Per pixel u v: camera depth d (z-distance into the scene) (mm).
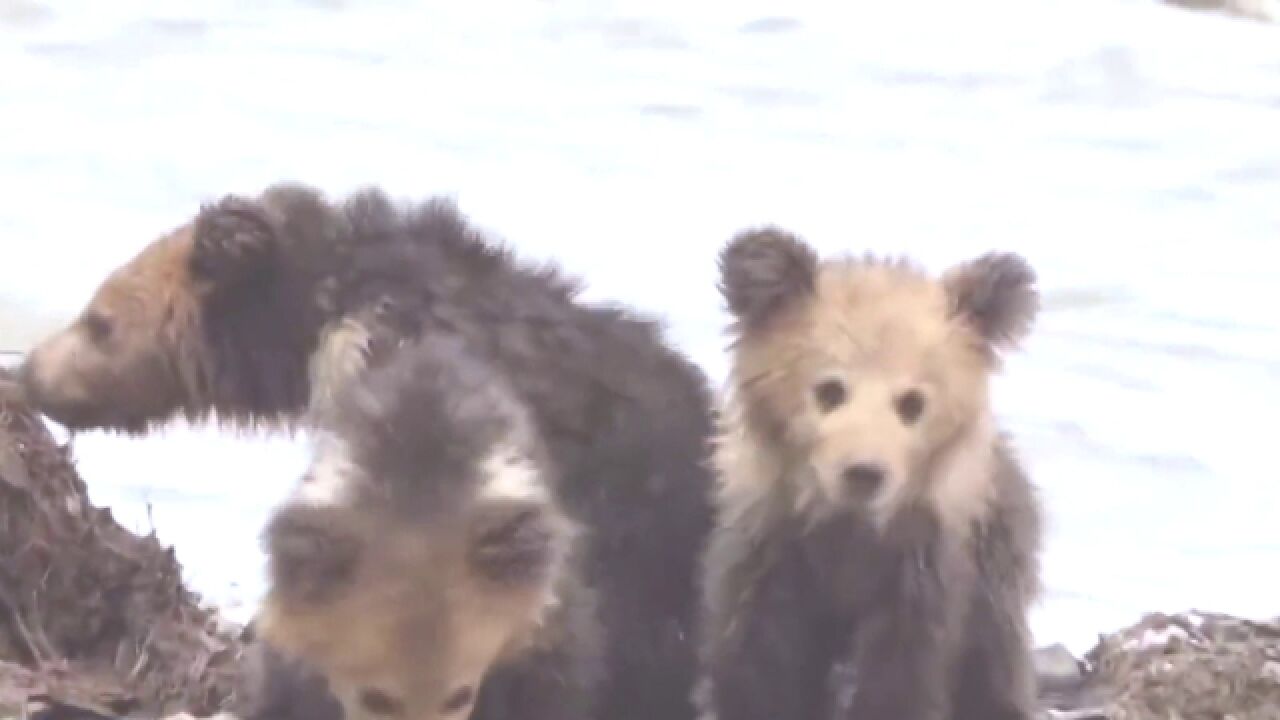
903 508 9539
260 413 11172
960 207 27938
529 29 41188
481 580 8508
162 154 29375
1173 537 16141
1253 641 11508
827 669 10195
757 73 37344
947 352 9500
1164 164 31000
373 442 8773
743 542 9859
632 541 10344
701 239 25000
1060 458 18047
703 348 16031
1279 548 15828
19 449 11250
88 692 10672
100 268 22094
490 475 8805
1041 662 11539
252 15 41500
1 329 19250
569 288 11133
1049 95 36031
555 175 29156
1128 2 45062
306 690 9180
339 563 8398
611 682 10258
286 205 11172
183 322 11195
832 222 26250
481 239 11188
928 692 9734
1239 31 42312
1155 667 11094
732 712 9961
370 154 30328
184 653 11055
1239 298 23969
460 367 9453
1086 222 27531
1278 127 33812
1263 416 19406
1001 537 10008
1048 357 21453
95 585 11242
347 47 39062
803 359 9508
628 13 42469
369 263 10852
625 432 10469
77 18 40094
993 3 44188
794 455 9617
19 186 26812
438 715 8516
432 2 43438
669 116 34000
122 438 17391
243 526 14945
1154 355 21438
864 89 36156
